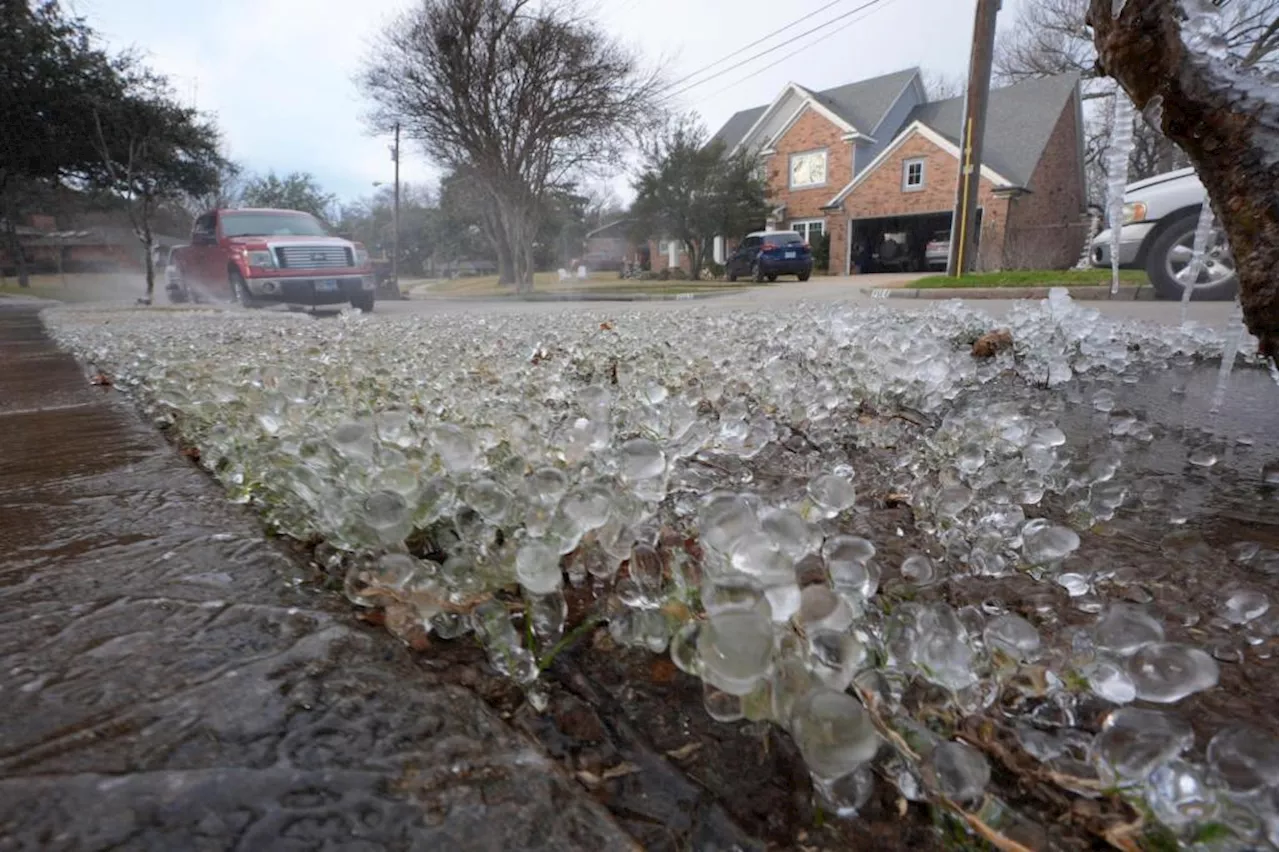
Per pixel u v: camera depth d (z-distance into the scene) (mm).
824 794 412
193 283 9383
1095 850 396
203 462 1132
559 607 586
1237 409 1626
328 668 543
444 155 14422
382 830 397
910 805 428
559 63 12984
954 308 3088
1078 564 778
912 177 17812
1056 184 17766
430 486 706
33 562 730
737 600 438
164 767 432
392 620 609
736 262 16234
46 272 28281
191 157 13469
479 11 12297
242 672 533
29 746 447
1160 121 1173
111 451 1246
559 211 20734
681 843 407
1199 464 1195
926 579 725
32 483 1029
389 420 911
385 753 454
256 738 461
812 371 1745
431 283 26812
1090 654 508
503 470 801
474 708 504
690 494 919
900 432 1341
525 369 1805
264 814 403
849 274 19094
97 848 374
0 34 10773
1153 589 728
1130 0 1146
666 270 21125
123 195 11625
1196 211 4719
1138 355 2365
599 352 2236
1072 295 5668
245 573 706
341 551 711
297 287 7762
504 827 404
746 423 1195
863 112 20688
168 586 674
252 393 1162
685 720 506
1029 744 458
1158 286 4938
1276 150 1062
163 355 2240
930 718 482
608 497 631
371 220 37938
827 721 365
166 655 553
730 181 18516
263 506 882
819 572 680
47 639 575
